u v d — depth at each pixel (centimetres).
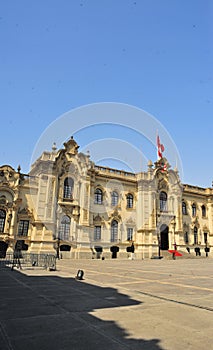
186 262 3928
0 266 2636
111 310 916
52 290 1295
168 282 1628
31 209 4416
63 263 3347
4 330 702
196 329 724
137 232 5300
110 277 1858
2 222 4219
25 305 979
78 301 1050
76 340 636
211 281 1686
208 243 6209
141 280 1714
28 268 2452
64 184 4750
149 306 983
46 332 689
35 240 4256
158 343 622
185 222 6009
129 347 597
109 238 5012
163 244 5681
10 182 4350
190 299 1112
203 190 6531
